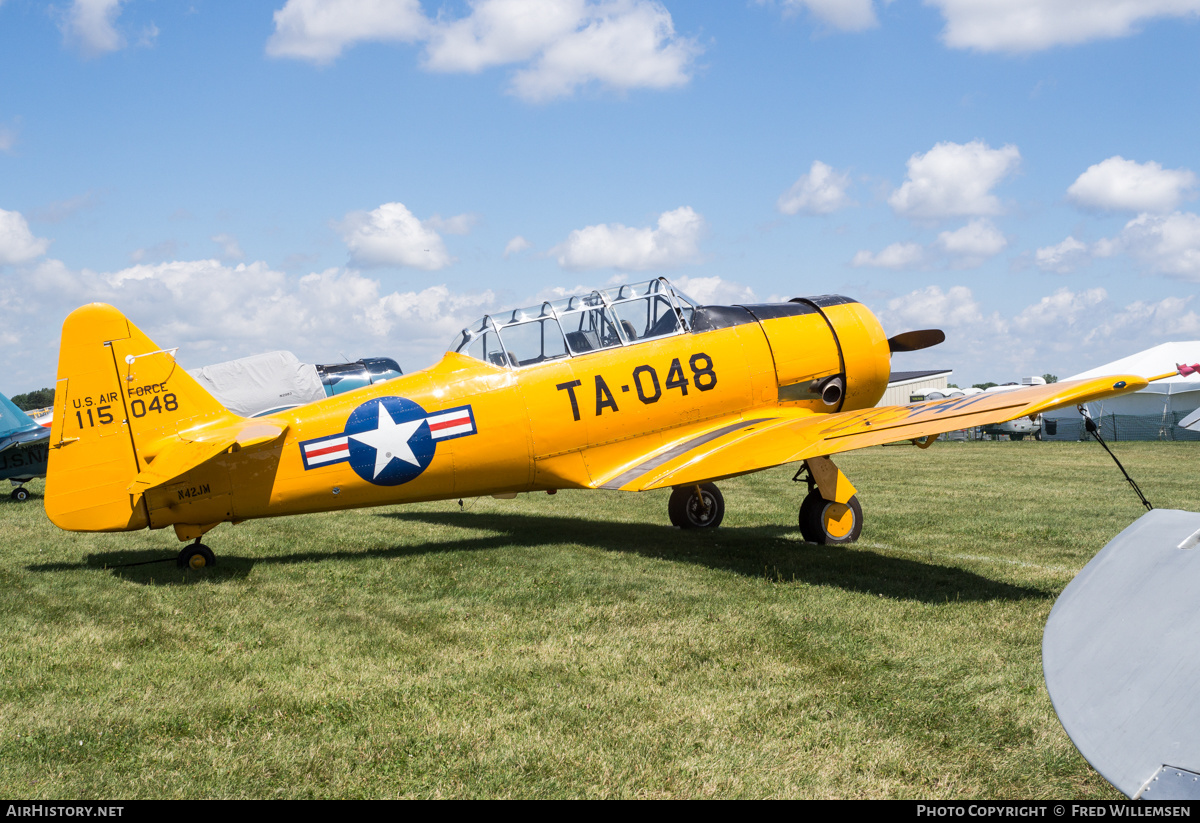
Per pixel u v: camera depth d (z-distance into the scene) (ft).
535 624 18.26
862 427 24.61
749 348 30.25
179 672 15.35
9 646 16.98
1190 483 48.16
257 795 10.84
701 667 15.34
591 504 41.57
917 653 15.88
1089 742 7.28
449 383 26.86
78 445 23.95
